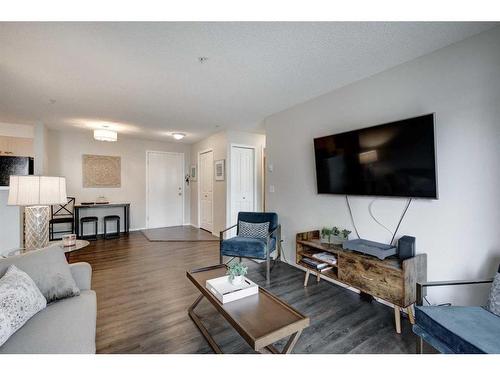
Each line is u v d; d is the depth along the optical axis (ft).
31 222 7.93
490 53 5.69
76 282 5.80
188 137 18.71
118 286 9.00
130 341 5.85
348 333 6.23
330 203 9.59
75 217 16.31
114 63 7.15
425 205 6.85
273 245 10.64
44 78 8.15
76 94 9.62
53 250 5.72
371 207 8.18
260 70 7.67
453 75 6.28
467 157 6.07
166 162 21.11
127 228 18.24
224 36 5.88
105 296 8.20
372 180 7.86
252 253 9.68
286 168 11.65
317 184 9.79
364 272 7.11
